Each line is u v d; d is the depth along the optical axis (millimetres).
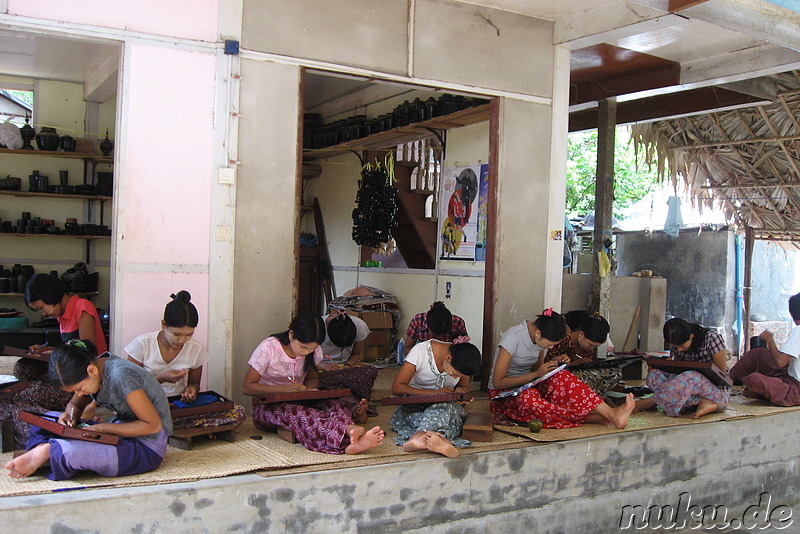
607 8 5266
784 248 9516
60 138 7250
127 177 4184
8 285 7109
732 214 8875
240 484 3135
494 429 4254
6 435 3459
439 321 4645
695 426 4656
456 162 6914
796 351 5305
